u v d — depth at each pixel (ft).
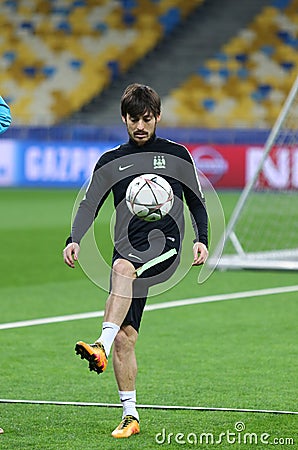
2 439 52.80
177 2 343.05
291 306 105.91
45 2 352.69
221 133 282.36
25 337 87.97
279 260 141.59
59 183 293.23
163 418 58.23
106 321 51.80
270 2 334.85
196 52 331.36
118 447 51.42
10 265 141.08
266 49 327.88
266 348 82.53
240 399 63.82
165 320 97.04
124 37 340.18
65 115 328.70
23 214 217.77
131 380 54.65
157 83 327.67
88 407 61.26
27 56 343.46
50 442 52.29
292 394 65.46
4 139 294.87
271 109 319.47
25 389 66.80
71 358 78.43
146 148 54.08
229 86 323.98
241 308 104.63
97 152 290.97
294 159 247.50
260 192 255.50
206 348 82.53
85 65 336.90
